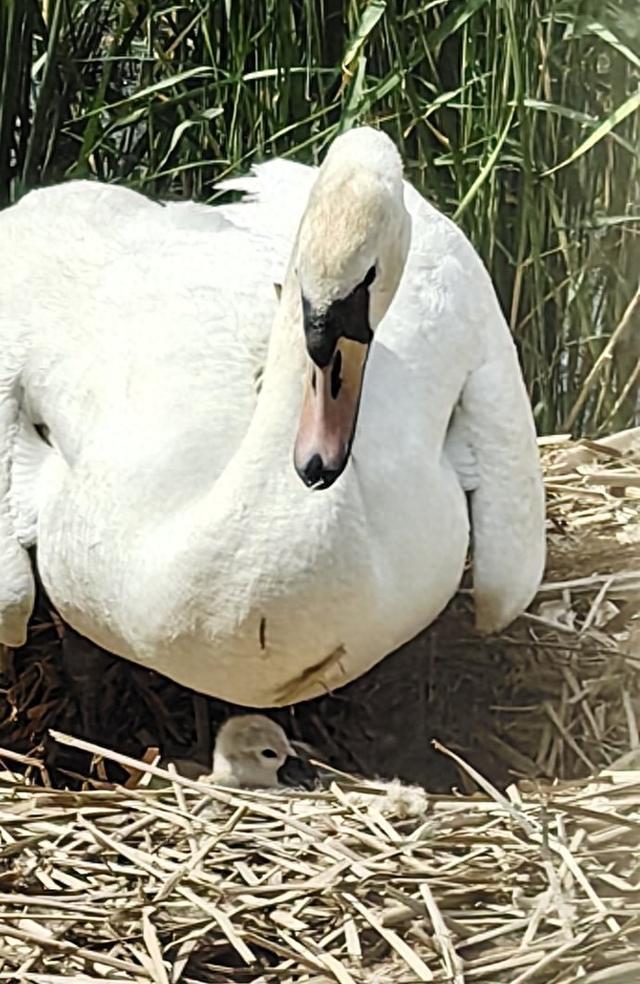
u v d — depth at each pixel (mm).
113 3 9859
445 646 7668
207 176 9781
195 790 6383
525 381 9688
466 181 9133
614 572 8125
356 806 6258
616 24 8906
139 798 6332
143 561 6352
